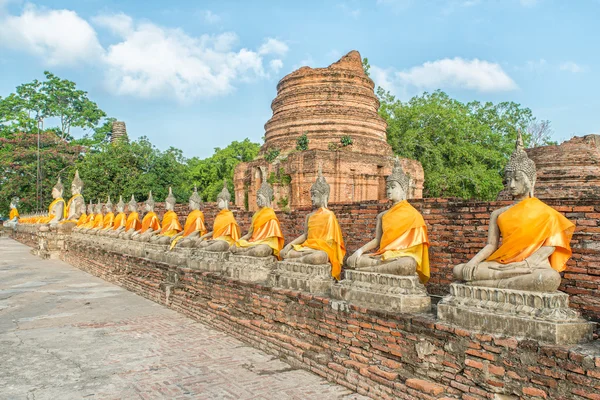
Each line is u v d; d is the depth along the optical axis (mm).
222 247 13867
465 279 6855
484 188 38500
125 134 73812
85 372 9031
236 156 55719
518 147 6941
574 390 5406
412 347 7250
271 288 10359
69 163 59625
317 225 10227
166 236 17906
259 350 10500
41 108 69438
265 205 12414
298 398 7742
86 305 15484
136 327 12547
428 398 6770
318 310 9039
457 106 47125
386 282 8016
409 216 8250
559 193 11703
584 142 12125
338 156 28047
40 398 7812
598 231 7125
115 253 20484
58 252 31672
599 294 7023
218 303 12461
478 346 6379
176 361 9680
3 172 58438
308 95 33094
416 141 40031
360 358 8094
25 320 13312
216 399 7727
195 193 16891
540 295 5996
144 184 45094
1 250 37531
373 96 34312
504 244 6633
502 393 6125
